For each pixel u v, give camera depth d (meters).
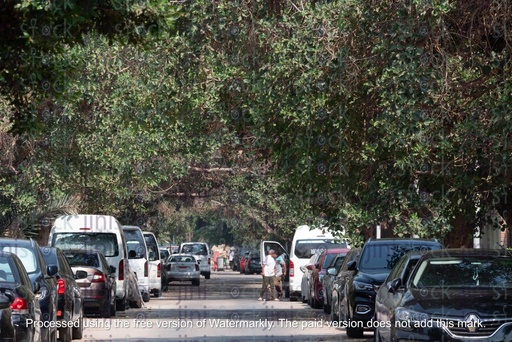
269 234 96.75
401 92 22.33
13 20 17.38
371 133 25.08
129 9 17.09
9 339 17.00
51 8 16.34
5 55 17.89
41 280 22.00
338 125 25.08
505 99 22.17
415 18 22.03
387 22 22.59
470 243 37.38
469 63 23.03
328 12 25.34
